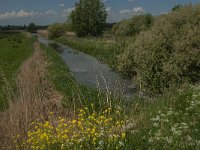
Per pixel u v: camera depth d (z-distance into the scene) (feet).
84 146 23.08
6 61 104.63
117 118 28.40
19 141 26.03
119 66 67.67
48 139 23.88
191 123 25.35
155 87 47.09
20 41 217.97
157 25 55.88
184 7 54.29
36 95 38.78
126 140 23.13
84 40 179.01
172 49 50.37
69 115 34.17
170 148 21.34
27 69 61.16
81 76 73.56
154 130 24.72
